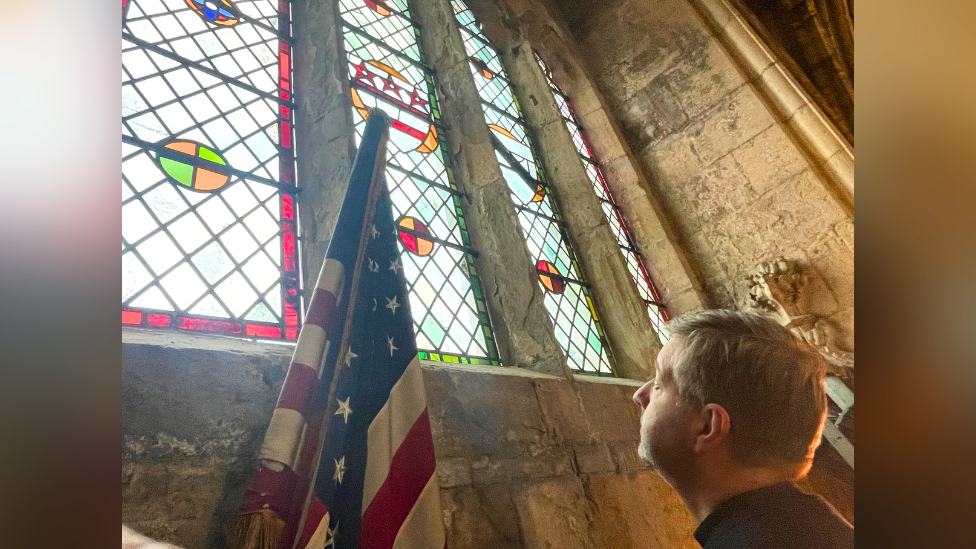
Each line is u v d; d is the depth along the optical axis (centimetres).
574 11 713
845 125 556
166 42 225
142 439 118
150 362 127
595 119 627
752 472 84
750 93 560
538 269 394
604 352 409
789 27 688
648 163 613
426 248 308
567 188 495
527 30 649
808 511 75
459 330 295
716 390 87
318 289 147
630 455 291
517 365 306
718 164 563
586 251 462
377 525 131
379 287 171
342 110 252
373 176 180
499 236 345
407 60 414
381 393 153
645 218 556
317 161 247
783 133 528
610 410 301
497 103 515
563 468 242
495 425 224
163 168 190
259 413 145
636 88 648
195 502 121
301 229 233
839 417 404
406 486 140
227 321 181
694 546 287
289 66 294
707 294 525
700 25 612
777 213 511
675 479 92
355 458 139
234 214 208
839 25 659
